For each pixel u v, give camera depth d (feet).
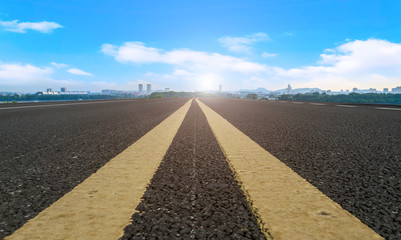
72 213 3.05
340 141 8.99
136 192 3.82
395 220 2.88
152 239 2.44
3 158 6.33
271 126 13.91
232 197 3.62
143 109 33.88
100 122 16.28
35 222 2.82
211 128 12.96
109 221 2.84
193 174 4.83
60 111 29.19
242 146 7.89
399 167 5.43
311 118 19.61
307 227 2.66
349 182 4.34
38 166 5.51
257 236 2.49
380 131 11.91
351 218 2.91
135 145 8.13
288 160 6.03
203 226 2.74
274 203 3.36
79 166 5.48
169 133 11.08
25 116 21.61
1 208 3.23
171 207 3.27
